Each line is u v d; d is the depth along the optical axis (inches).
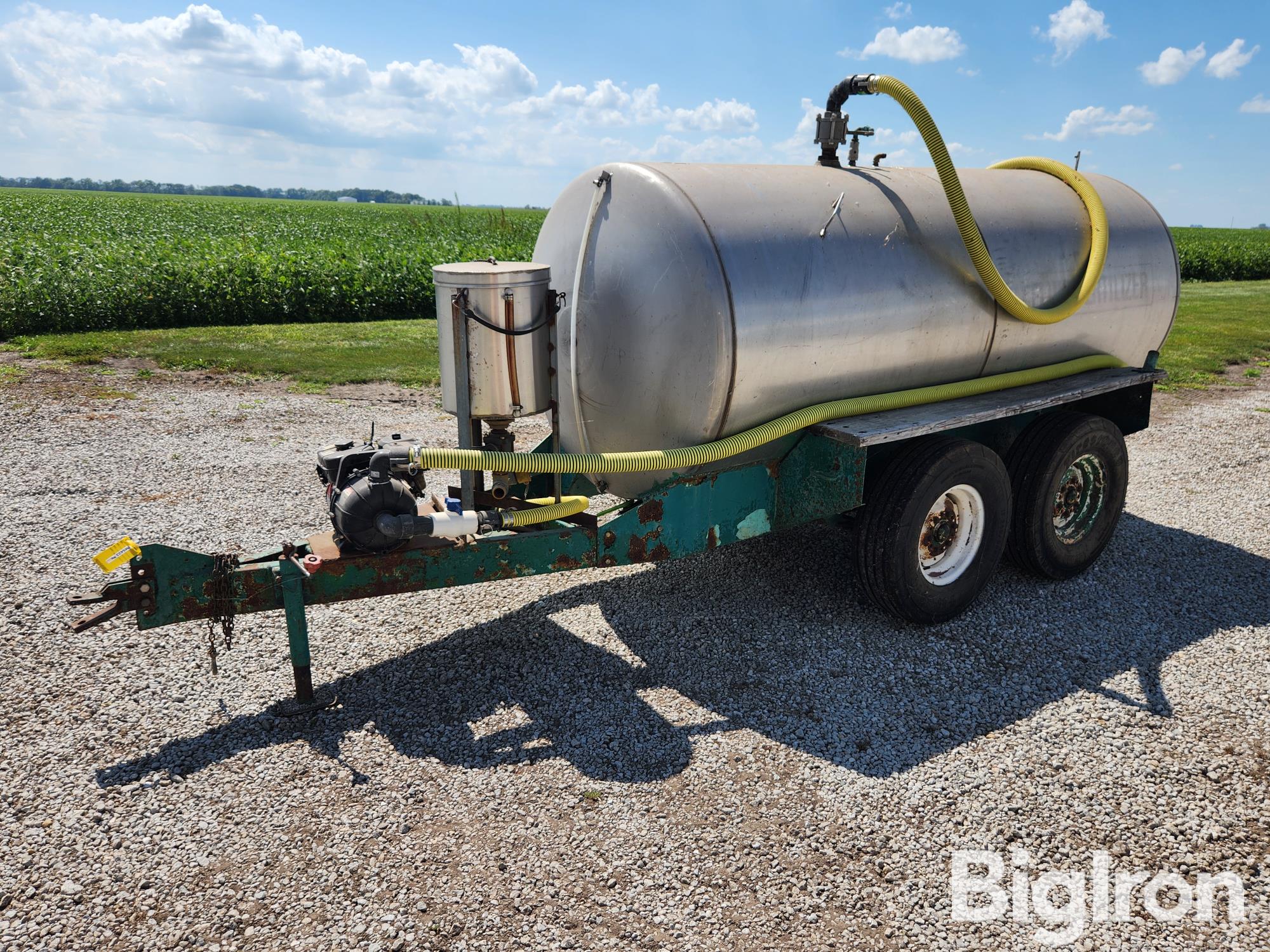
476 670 160.9
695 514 159.8
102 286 536.7
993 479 176.2
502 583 198.7
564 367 169.2
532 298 150.4
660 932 102.8
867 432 155.6
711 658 165.9
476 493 163.5
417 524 137.9
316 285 605.9
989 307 183.3
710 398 149.1
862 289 162.4
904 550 166.1
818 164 185.2
